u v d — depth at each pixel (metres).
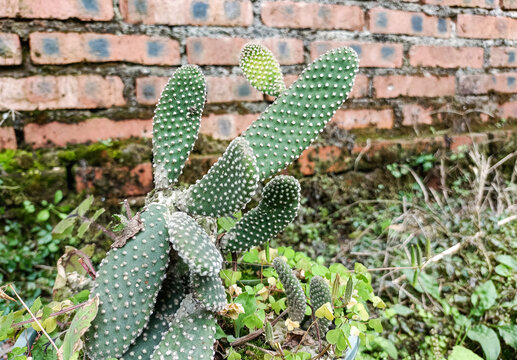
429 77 0.97
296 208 0.43
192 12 0.79
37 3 0.71
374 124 0.94
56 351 0.37
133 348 0.36
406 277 0.71
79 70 0.75
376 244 0.80
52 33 0.73
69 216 0.45
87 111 0.76
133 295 0.34
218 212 0.37
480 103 1.02
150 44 0.78
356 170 0.92
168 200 0.40
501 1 1.00
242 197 0.34
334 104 0.41
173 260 0.39
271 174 0.40
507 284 0.72
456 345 0.63
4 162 0.72
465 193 0.92
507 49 1.03
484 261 0.76
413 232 0.77
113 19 0.75
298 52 0.86
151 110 0.79
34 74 0.73
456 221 0.83
